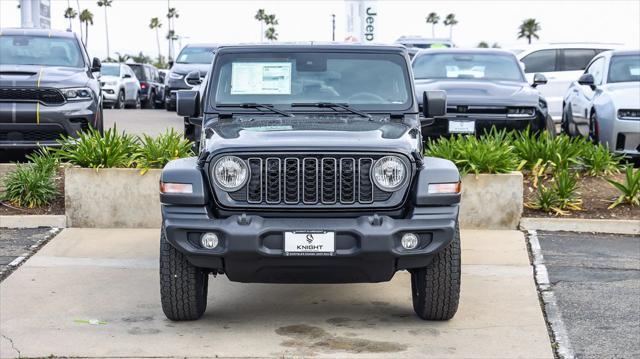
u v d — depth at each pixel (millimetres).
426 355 5742
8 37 13078
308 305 6918
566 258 8328
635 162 13320
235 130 6309
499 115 12094
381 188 5871
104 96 30000
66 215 9539
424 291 6203
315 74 7020
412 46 25984
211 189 5895
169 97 25297
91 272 7801
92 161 9680
